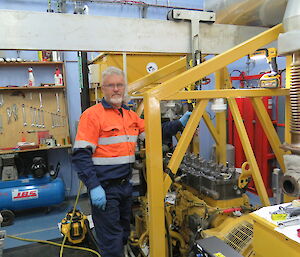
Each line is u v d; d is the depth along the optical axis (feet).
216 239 4.55
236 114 5.81
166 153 6.80
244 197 6.61
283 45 4.02
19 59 12.30
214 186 6.26
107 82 5.99
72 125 14.30
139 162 6.61
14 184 12.03
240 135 5.81
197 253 4.52
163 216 4.84
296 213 3.45
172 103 8.26
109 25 4.63
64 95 13.93
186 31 5.18
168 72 8.59
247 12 5.51
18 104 13.30
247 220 5.65
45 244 9.77
